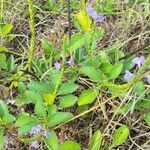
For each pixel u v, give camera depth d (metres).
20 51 0.43
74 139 0.36
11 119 0.33
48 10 0.47
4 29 0.41
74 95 0.37
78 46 0.37
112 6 0.45
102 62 0.37
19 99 0.36
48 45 0.40
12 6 0.46
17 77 0.38
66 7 0.46
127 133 0.32
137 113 0.35
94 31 0.37
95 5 0.43
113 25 0.44
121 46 0.41
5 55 0.42
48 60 0.40
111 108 0.36
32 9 0.32
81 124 0.36
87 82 0.38
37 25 0.46
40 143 0.35
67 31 0.45
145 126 0.35
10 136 0.36
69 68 0.37
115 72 0.35
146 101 0.34
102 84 0.34
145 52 0.40
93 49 0.37
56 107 0.34
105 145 0.34
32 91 0.34
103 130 0.36
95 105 0.36
